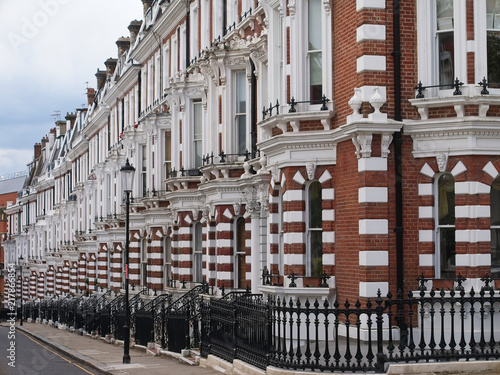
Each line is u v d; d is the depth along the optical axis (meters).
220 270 30.22
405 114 21.05
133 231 45.31
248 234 29.03
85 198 66.44
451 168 20.72
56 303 61.69
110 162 53.69
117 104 55.38
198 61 32.31
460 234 20.61
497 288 20.47
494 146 20.66
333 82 22.61
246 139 29.62
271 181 24.62
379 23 21.03
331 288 22.11
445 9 21.28
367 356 17.61
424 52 21.11
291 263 22.98
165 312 30.25
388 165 20.84
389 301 17.66
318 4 23.28
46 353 33.59
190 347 27.12
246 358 20.48
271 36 25.25
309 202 23.25
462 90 20.78
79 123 82.00
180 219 35.12
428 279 20.44
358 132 20.59
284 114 22.80
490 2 21.22
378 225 20.67
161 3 46.00
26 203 105.06
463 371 17.59
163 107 41.84
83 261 66.12
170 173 35.62
